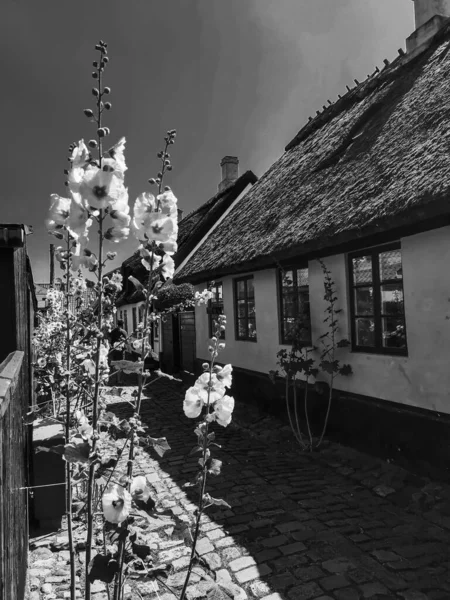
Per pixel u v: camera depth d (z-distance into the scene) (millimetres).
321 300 6703
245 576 3199
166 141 1986
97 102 1696
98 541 3646
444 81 6172
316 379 6824
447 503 4129
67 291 2529
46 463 4055
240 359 9430
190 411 2176
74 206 1599
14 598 1905
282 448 6520
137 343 1971
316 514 4191
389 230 5266
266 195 9703
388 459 5387
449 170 4211
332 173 7113
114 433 2029
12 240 3004
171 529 3975
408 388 5172
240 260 7645
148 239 1866
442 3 8102
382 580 3090
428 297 4879
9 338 3121
